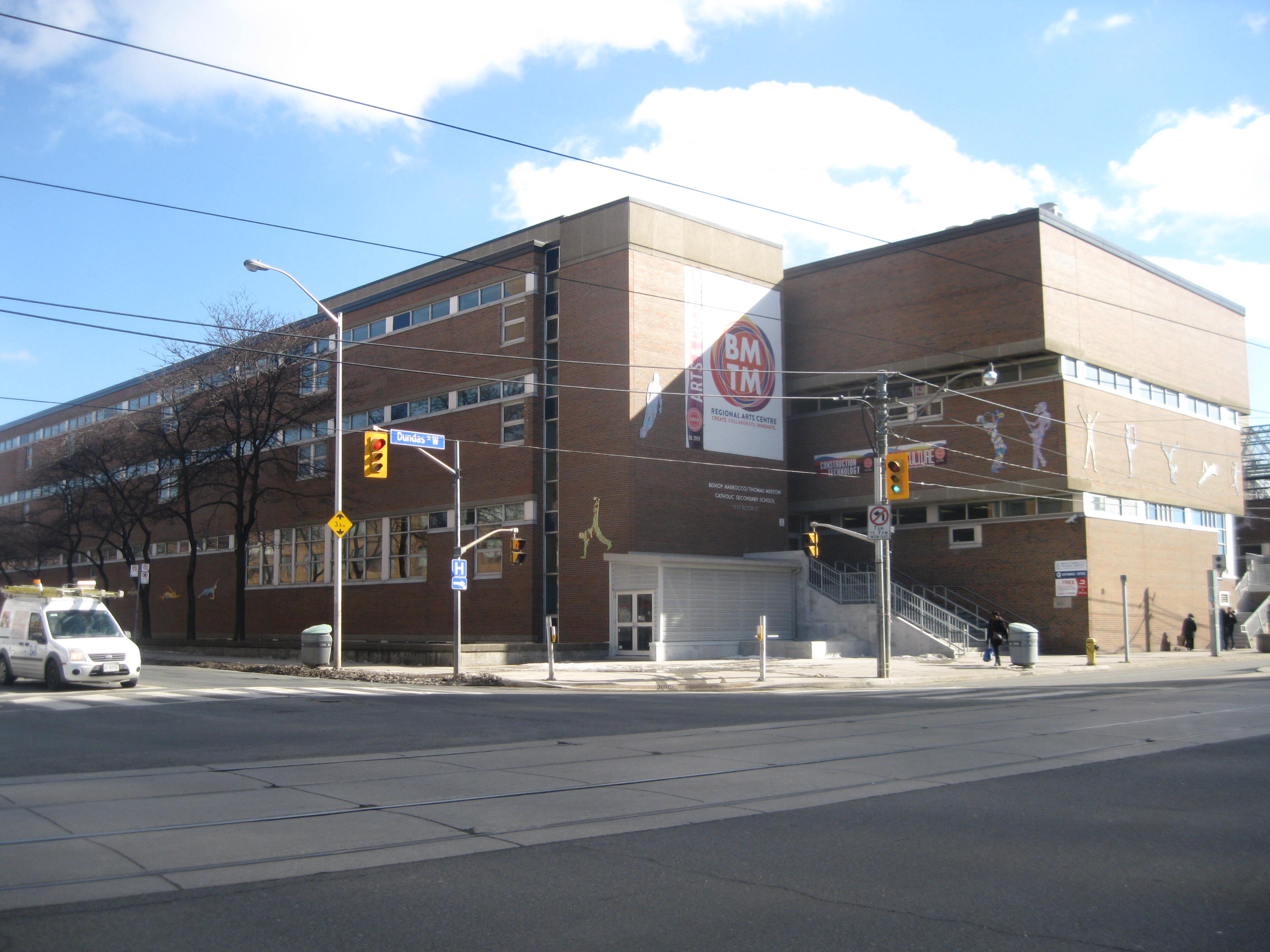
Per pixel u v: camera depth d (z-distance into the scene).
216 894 6.46
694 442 37.88
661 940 5.55
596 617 36.22
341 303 48.38
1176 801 9.34
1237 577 48.19
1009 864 7.11
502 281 40.56
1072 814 8.79
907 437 40.75
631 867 7.08
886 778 10.74
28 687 23.05
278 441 50.41
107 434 50.16
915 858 7.31
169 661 37.28
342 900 6.32
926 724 15.66
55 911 6.09
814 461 40.16
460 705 19.53
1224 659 37.53
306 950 5.41
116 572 65.62
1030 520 38.44
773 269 41.88
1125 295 41.47
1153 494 41.53
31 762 12.01
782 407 41.47
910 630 36.06
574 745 13.42
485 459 40.38
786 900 6.27
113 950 5.40
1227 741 13.32
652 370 36.75
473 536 40.62
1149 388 42.50
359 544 45.97
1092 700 20.02
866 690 24.91
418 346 43.94
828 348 42.88
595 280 37.53
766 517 40.06
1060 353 37.50
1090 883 6.62
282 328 43.41
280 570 50.50
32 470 60.12
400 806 9.26
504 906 6.18
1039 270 37.31
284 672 30.05
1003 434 38.56
